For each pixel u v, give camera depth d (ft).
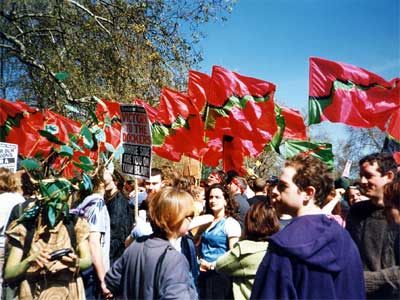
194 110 24.91
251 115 23.12
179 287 8.62
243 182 22.67
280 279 7.43
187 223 9.41
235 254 10.98
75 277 10.58
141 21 48.83
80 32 49.98
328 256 7.36
